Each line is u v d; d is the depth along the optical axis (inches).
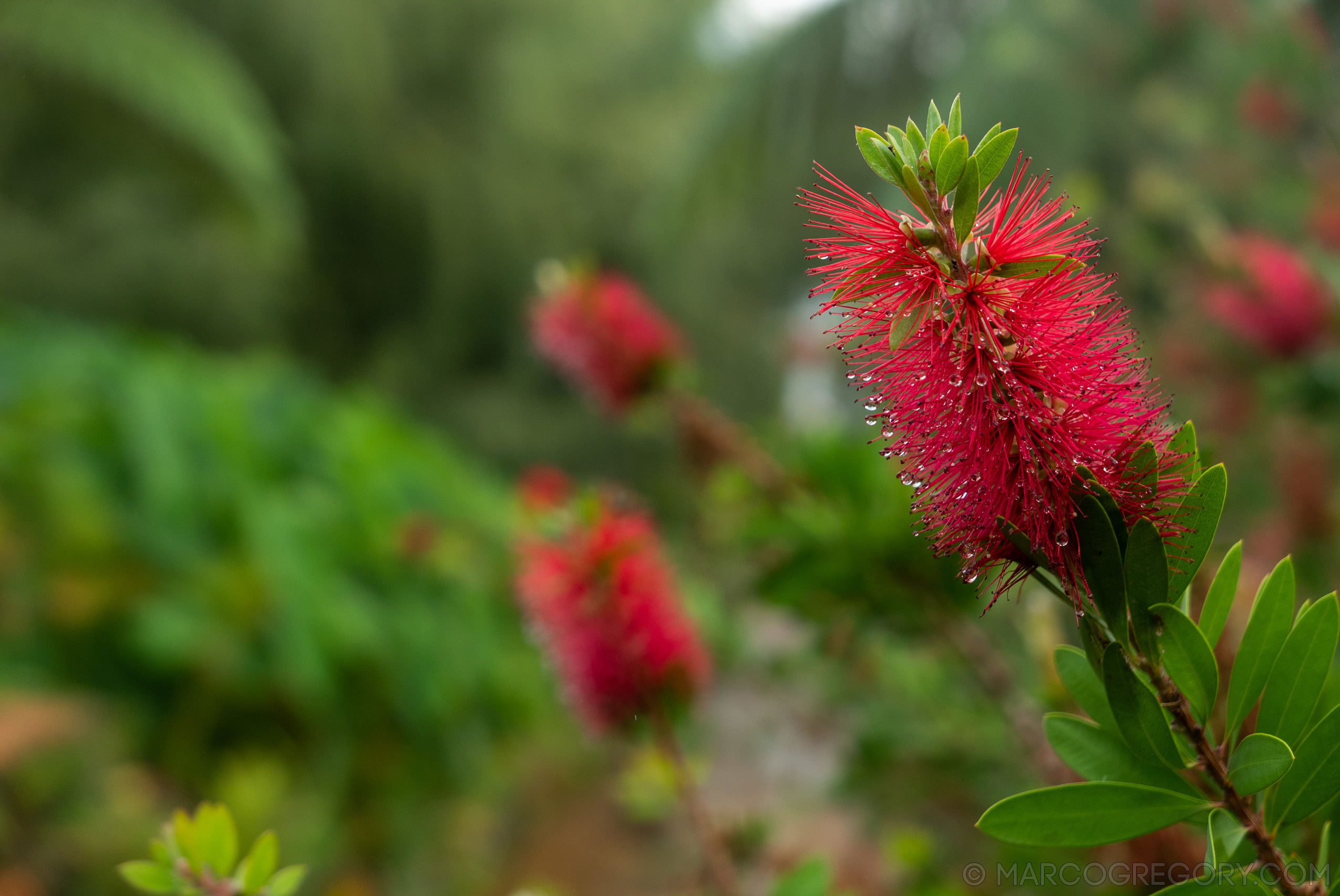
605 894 64.7
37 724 54.9
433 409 211.0
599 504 22.3
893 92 93.4
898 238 14.1
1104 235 57.4
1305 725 14.1
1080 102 70.6
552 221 223.1
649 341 35.5
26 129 132.8
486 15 219.0
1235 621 20.3
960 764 33.2
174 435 83.7
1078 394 13.8
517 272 221.3
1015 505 13.9
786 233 201.5
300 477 92.0
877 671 37.7
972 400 13.8
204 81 113.6
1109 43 66.7
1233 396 47.4
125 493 79.4
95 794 58.2
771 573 26.9
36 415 79.4
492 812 79.7
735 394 237.9
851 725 47.4
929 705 35.1
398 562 85.2
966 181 13.5
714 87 228.2
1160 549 13.5
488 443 207.5
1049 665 21.7
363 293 219.1
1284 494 38.3
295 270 198.4
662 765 27.7
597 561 21.7
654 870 65.4
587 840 74.6
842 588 26.7
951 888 25.0
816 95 93.7
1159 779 14.1
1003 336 13.8
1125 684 13.6
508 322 224.8
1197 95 63.2
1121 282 56.1
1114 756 14.6
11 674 66.6
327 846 65.2
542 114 232.8
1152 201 52.9
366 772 75.5
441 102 227.0
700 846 22.8
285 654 73.7
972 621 26.7
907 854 27.5
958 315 13.6
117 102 105.4
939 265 13.8
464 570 78.6
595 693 22.0
